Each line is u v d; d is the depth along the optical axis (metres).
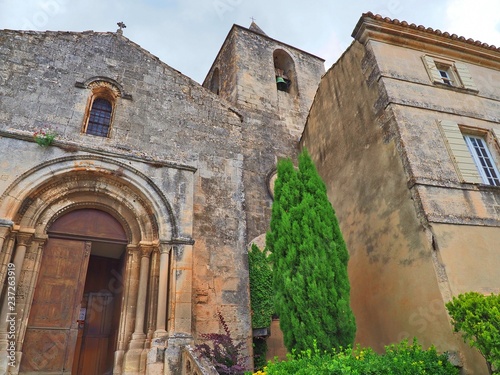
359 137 10.40
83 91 9.69
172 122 10.45
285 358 9.91
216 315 8.48
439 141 8.88
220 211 9.84
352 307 9.45
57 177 7.89
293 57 18.38
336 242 7.59
